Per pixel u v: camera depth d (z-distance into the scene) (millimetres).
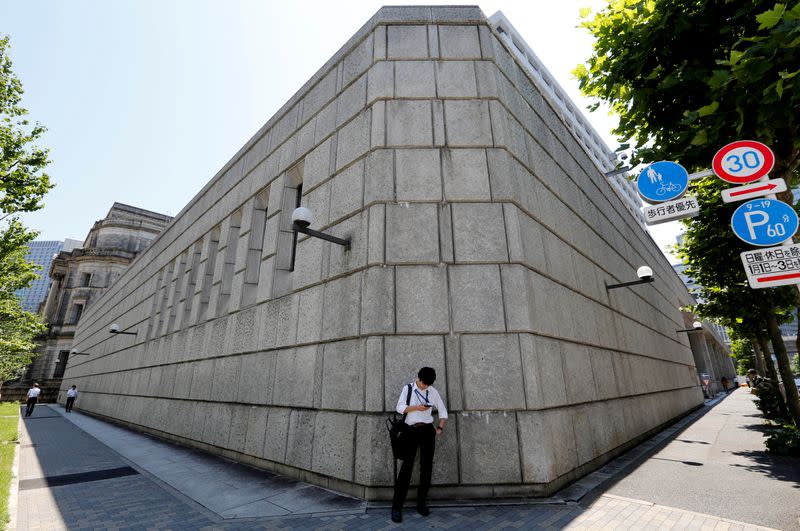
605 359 8180
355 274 5941
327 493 5199
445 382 5133
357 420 5203
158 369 12992
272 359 7375
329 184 7184
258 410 7352
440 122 6465
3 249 16047
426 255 5699
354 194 6484
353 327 5691
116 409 16531
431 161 6207
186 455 8461
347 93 7484
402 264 5660
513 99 7387
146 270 17906
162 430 11406
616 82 6922
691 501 4664
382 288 5520
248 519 4469
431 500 4715
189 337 11227
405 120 6473
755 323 12305
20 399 36875
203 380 9750
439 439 4934
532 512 4320
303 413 6223
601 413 7121
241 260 9672
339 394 5625
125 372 16672
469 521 4117
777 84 4328
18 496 5590
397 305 5461
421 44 7062
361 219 6172
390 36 7180
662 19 5984
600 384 7512
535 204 6906
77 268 43406
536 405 5074
